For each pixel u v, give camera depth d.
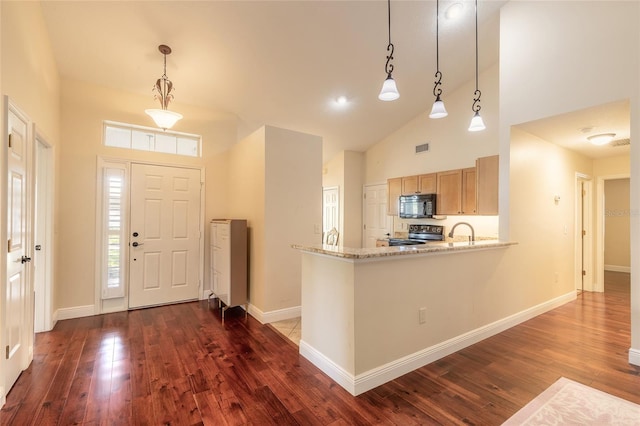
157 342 2.98
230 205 4.60
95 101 3.80
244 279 3.81
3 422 1.82
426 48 4.00
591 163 5.06
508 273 3.36
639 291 2.53
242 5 3.00
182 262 4.34
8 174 2.02
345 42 3.65
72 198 3.64
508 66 3.46
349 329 2.16
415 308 2.47
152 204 4.14
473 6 3.45
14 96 2.17
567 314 3.82
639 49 2.56
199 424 1.82
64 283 3.60
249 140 3.98
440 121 5.32
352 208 6.72
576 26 2.94
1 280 1.96
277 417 1.88
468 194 4.65
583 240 5.13
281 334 3.20
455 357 2.66
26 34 2.41
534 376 2.34
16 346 2.25
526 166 3.64
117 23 3.04
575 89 2.93
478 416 1.87
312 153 3.95
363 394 2.12
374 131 6.02
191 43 3.36
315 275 2.55
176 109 4.36
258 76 4.04
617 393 2.11
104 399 2.05
